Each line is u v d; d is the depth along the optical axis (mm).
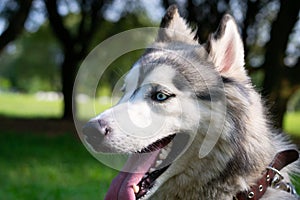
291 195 1032
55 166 2908
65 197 2082
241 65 1078
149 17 5941
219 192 1015
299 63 4160
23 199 2049
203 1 4410
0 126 5457
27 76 12602
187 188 1026
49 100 13367
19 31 4512
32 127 5473
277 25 3932
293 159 1052
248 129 1026
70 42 6121
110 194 1024
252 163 1019
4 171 2725
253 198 1017
